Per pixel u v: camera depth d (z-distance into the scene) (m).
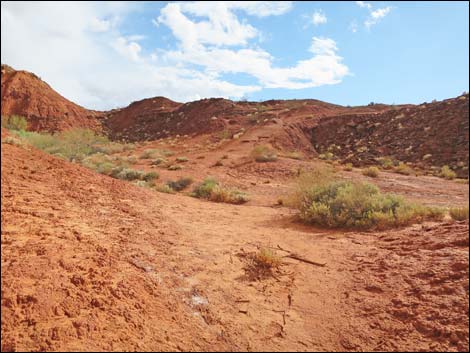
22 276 3.39
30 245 4.23
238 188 17.70
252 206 12.65
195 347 3.12
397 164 29.23
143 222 6.80
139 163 26.88
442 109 35.94
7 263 3.60
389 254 5.89
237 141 36.97
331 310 4.19
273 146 34.62
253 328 3.66
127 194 9.43
